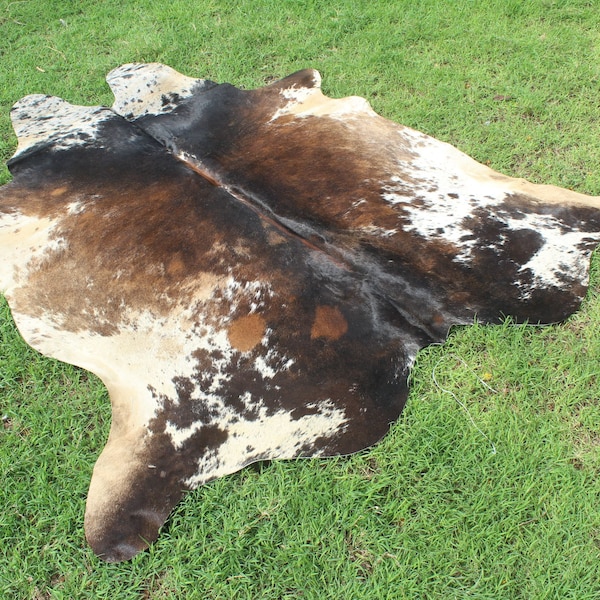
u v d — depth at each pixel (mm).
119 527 2123
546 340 2504
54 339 2506
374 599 2004
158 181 2842
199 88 3240
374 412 2342
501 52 3557
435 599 2002
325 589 2035
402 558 2068
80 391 2436
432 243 2670
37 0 4070
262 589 2047
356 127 3025
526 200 2775
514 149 3105
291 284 2539
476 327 2520
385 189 2809
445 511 2139
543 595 1982
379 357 2441
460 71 3488
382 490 2201
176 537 2131
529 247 2656
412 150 2947
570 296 2576
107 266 2609
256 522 2152
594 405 2336
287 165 2883
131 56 3680
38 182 2891
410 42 3668
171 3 4004
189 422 2303
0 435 2350
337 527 2129
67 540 2135
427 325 2537
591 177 2961
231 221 2688
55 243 2688
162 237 2654
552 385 2385
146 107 3189
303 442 2287
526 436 2266
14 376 2473
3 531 2146
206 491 2207
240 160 2908
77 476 2244
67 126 3137
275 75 3551
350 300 2535
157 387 2363
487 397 2373
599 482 2162
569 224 2711
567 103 3287
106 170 2908
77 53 3736
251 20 3844
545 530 2086
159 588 2066
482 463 2217
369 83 3465
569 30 3633
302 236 2668
